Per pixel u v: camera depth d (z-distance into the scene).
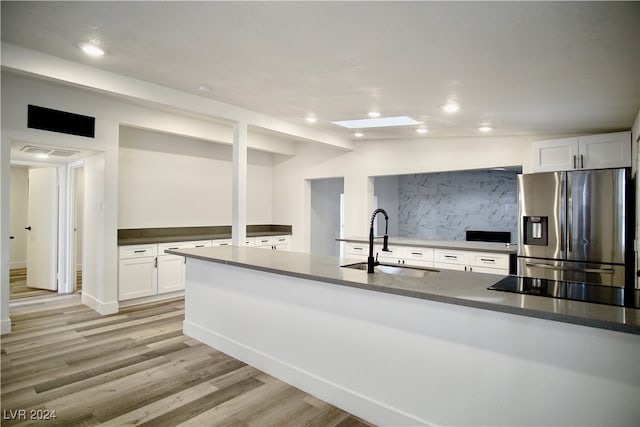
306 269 2.49
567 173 3.46
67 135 3.78
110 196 4.19
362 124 4.54
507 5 1.50
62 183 5.29
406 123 4.03
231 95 3.40
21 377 2.65
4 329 3.52
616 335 1.45
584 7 1.46
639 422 1.42
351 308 2.27
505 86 2.49
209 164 5.95
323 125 4.58
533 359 1.63
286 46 2.18
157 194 5.29
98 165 4.27
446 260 4.26
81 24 2.11
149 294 4.72
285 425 2.11
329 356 2.39
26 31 2.24
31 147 3.87
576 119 3.37
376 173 5.67
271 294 2.77
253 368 2.87
